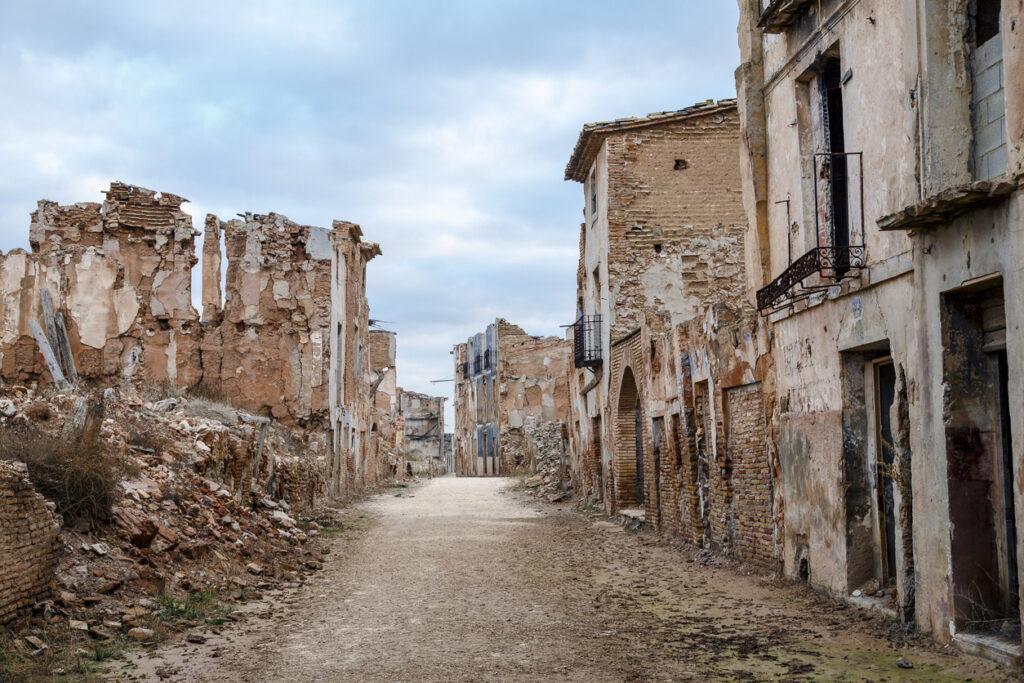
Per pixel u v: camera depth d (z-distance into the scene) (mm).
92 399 13227
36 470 10492
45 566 9141
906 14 9016
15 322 28219
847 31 11023
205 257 30516
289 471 21047
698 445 16391
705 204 24500
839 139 12297
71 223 29453
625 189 24500
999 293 8289
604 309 25172
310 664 8297
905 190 9547
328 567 14773
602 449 25750
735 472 14711
